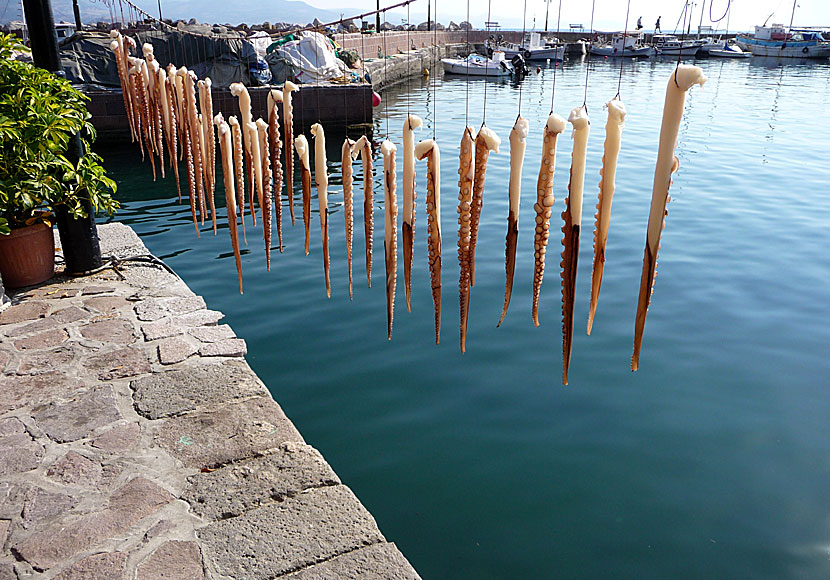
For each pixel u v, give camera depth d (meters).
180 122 3.85
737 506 4.50
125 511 3.23
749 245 9.59
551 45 49.16
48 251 6.09
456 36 56.41
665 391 5.87
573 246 1.99
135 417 4.01
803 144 17.86
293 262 8.99
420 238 9.84
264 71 19.84
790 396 5.82
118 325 5.25
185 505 3.29
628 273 8.45
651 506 4.50
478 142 2.13
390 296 2.57
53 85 5.66
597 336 6.82
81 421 3.96
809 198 12.21
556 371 6.16
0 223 5.35
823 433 5.31
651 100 28.62
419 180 13.02
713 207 11.59
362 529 3.16
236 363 4.68
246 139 3.15
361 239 9.89
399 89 33.62
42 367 4.58
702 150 16.97
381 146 2.40
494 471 4.80
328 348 6.55
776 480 4.77
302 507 3.29
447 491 4.59
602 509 4.46
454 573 3.91
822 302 7.70
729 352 6.55
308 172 2.95
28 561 2.93
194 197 3.94
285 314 7.33
